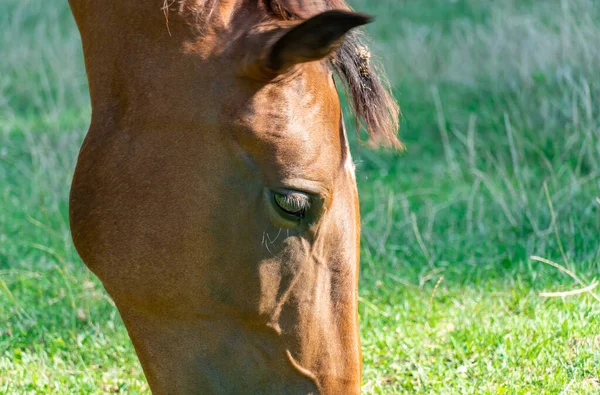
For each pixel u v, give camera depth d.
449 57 17.42
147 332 4.64
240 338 4.49
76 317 8.97
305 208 4.30
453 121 15.12
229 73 4.31
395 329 8.30
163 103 4.41
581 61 13.37
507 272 9.41
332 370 4.54
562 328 7.66
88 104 16.52
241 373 4.52
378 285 9.44
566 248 9.71
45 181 12.63
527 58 14.61
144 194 4.44
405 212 11.12
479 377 7.22
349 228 4.53
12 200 12.38
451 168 12.84
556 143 12.48
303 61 4.05
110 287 4.63
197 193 4.36
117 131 4.58
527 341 7.65
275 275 4.38
